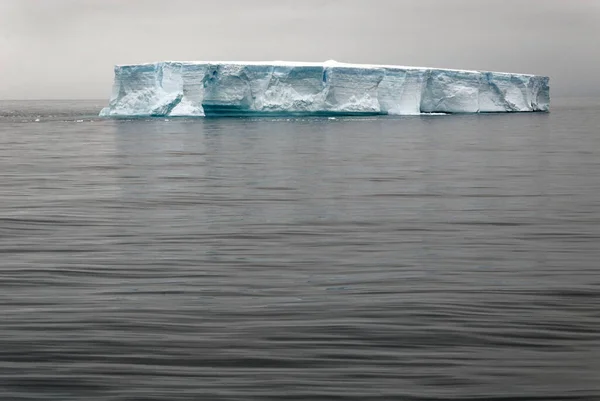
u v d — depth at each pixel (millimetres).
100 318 11844
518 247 17234
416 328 11297
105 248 17234
